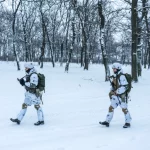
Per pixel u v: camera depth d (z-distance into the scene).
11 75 21.06
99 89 15.61
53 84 16.80
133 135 6.38
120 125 7.43
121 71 7.27
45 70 26.50
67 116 8.63
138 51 23.27
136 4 18.33
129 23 21.88
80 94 13.69
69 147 5.57
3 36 49.81
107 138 6.18
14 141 6.04
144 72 30.31
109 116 7.27
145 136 6.25
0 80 18.23
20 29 43.22
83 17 26.42
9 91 14.33
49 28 41.22
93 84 17.53
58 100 11.84
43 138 6.25
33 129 7.05
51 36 46.09
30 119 8.17
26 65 7.55
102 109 9.85
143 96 13.15
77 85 16.75
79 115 8.77
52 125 7.47
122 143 5.77
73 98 12.44
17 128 7.15
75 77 20.83
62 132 6.76
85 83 17.75
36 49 61.47
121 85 7.12
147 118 8.25
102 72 27.52
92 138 6.20
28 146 5.68
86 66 30.48
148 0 19.77
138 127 7.18
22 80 7.71
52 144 5.79
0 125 7.47
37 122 7.48
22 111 7.61
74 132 6.75
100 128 7.12
